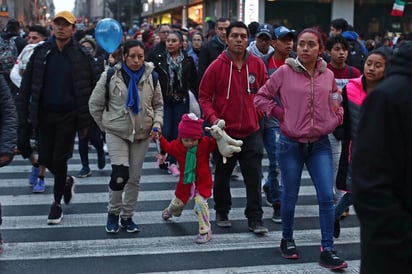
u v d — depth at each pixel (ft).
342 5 107.34
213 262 18.83
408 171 8.34
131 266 18.43
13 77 32.04
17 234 21.43
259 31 25.62
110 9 301.63
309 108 17.93
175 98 30.42
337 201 23.29
